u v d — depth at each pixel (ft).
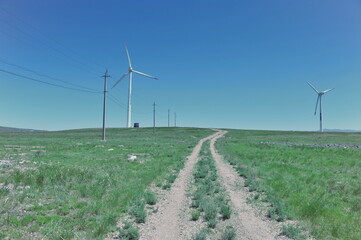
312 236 25.53
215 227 27.91
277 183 48.85
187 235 25.67
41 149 113.39
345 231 26.09
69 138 250.16
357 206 34.14
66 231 24.03
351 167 71.67
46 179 45.29
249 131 460.55
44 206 31.60
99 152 105.81
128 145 152.87
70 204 33.06
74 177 49.14
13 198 33.40
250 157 96.58
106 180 48.21
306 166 73.61
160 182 51.60
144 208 34.35
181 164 76.95
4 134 351.46
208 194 42.47
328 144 172.96
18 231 23.66
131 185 46.29
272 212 31.78
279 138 270.87
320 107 368.27
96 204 32.73
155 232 26.30
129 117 290.56
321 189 44.11
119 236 24.49
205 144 185.47
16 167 58.90
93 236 23.71
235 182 53.16
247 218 30.99
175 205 36.27
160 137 289.74
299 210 32.63
